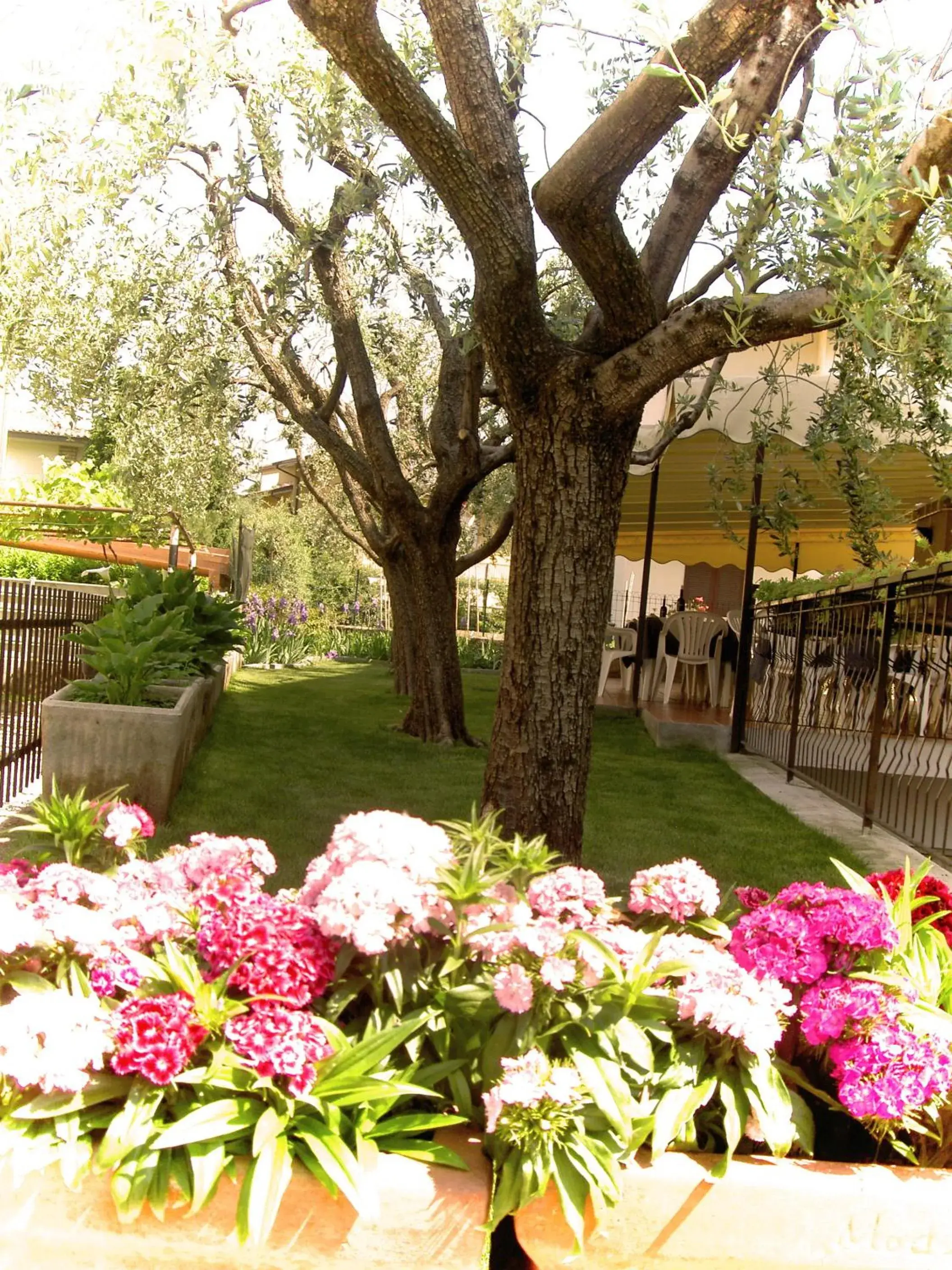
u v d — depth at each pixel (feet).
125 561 47.37
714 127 13.07
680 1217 6.88
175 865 8.58
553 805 13.88
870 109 9.46
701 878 8.84
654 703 45.47
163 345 26.02
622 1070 7.20
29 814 20.42
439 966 7.64
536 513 13.78
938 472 18.74
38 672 25.62
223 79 17.49
